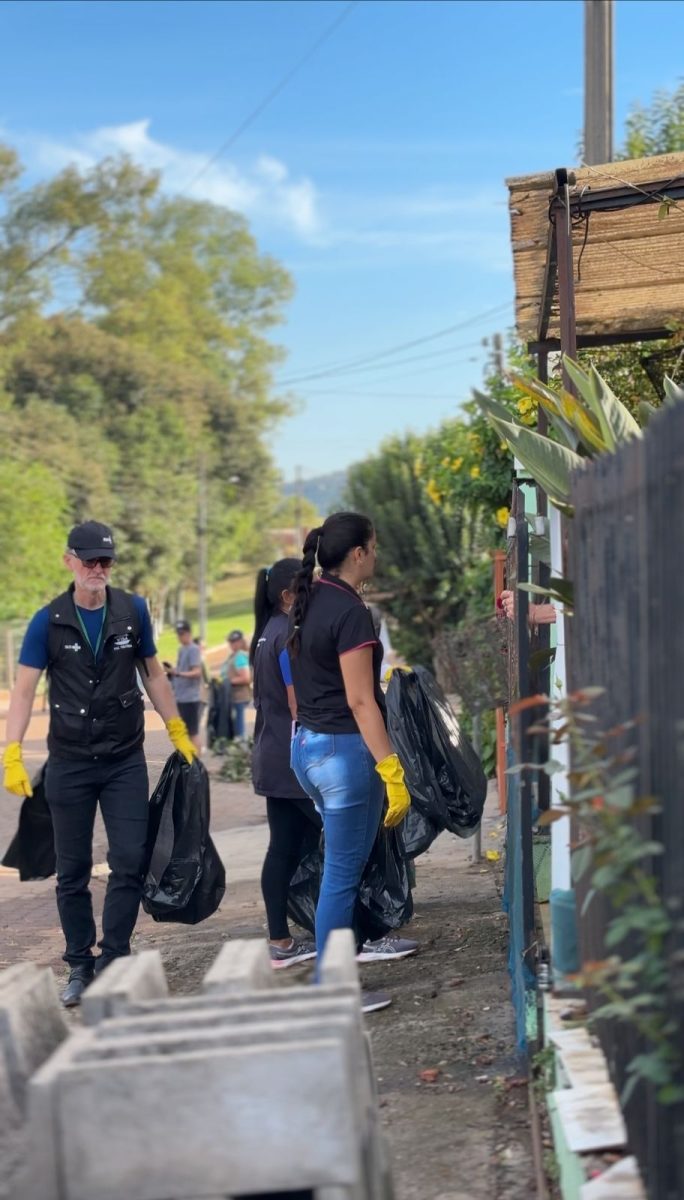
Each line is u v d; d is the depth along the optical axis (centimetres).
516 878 435
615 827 238
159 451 6962
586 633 327
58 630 558
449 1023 477
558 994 374
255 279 7869
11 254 6475
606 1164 284
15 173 6406
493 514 1254
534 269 636
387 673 624
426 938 615
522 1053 418
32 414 6362
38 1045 277
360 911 567
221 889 586
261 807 1347
